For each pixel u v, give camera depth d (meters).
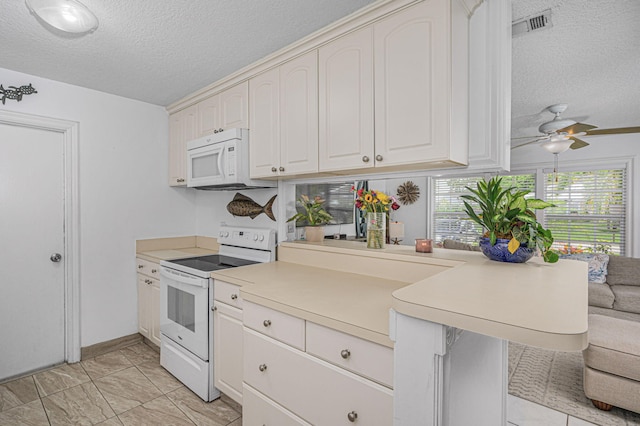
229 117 2.37
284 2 1.54
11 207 2.31
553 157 4.67
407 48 1.42
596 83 2.69
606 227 4.34
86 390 2.15
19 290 2.35
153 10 1.59
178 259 2.49
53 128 2.44
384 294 1.46
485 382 1.23
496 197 1.45
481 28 1.45
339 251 1.98
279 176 2.09
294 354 1.32
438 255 1.68
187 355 2.13
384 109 1.50
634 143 4.16
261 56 2.08
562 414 2.00
